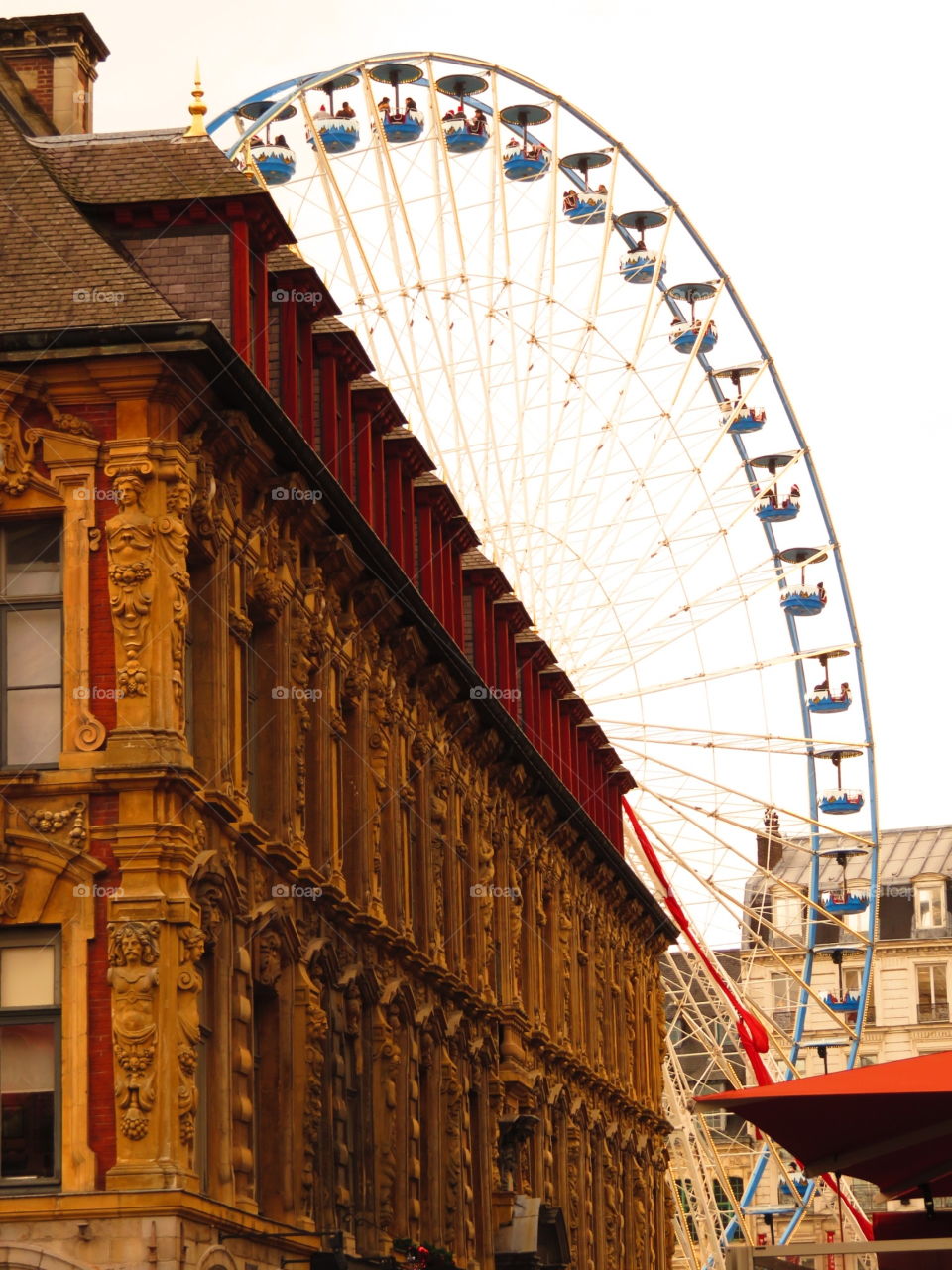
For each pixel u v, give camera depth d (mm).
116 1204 31812
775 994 149750
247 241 40031
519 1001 59219
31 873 33406
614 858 74312
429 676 50531
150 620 33875
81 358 34188
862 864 165000
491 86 80938
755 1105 26453
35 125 44375
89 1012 32938
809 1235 140000
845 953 101750
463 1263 51094
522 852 62125
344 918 42938
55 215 37406
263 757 39594
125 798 33344
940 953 158750
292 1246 37688
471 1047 54000
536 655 68875
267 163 76312
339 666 44094
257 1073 38594
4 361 34250
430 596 55562
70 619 34156
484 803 57500
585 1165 68562
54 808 33500
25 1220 32000
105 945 33094
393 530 52469
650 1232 80812
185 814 34062
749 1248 25422
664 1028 89125
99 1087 32688
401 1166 46375
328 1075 41188
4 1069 33125
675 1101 95562
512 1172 56750
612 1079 74750
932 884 160375
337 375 48062
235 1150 35688
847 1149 28656
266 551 39406
